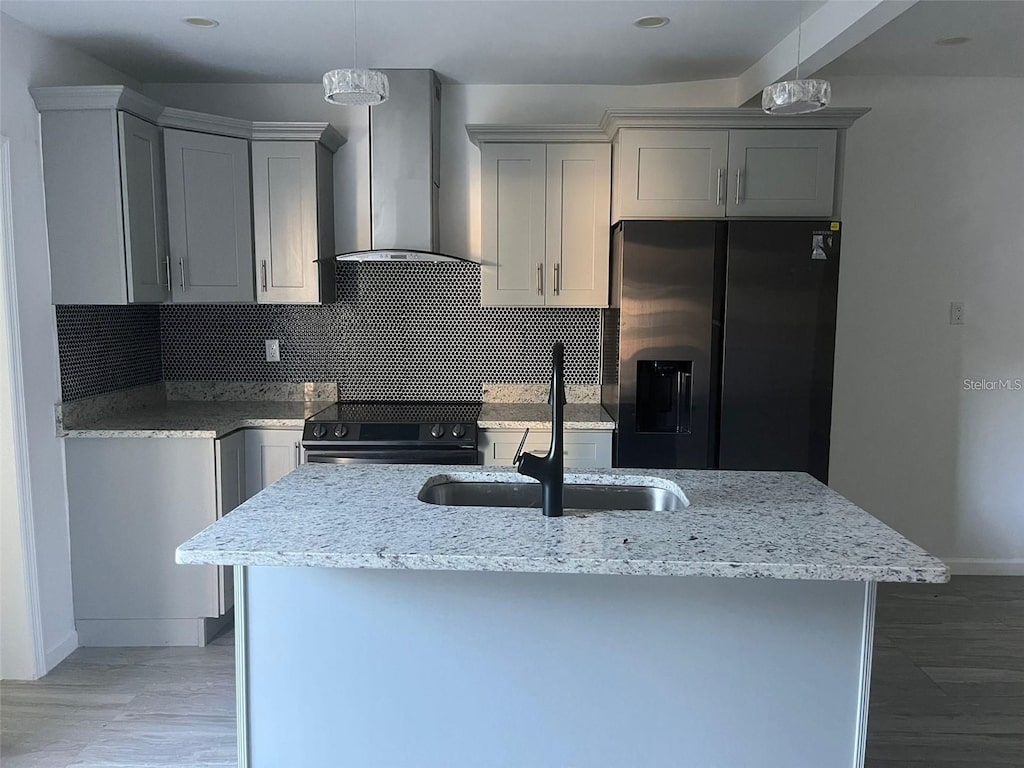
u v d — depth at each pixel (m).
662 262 3.29
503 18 2.86
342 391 4.02
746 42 3.14
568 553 1.56
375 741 1.88
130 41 3.13
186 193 3.35
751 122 3.26
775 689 1.81
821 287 3.28
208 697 2.77
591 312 3.94
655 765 1.85
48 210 3.01
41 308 2.98
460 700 1.86
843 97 3.80
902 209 3.85
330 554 1.56
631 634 1.82
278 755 1.91
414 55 3.34
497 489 2.31
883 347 3.93
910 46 3.29
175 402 3.96
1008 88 3.78
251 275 3.57
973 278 3.89
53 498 3.04
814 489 2.14
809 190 3.30
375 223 3.62
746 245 3.26
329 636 1.86
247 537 1.66
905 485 4.01
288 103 3.82
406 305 3.95
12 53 2.82
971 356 3.94
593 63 3.44
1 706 2.70
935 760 2.40
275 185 3.55
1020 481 3.99
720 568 1.52
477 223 3.88
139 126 3.11
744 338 3.30
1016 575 4.02
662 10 2.76
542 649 1.83
